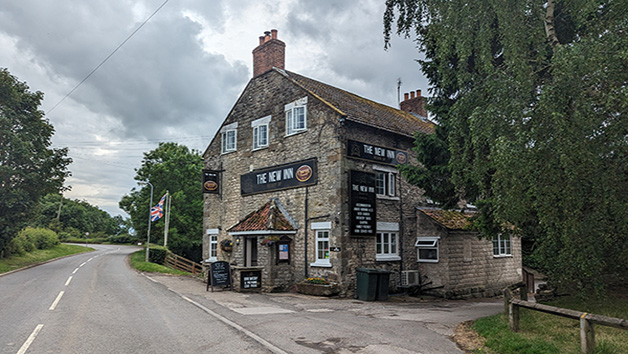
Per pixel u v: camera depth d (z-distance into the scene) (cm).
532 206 782
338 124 1678
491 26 1025
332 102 1798
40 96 2825
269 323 945
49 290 1464
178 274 2402
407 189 1931
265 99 2083
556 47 811
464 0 959
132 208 4928
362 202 1691
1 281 1777
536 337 734
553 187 725
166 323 928
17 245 3127
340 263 1594
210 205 2398
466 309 1316
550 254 855
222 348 714
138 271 2425
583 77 734
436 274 1841
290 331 858
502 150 757
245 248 1870
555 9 1021
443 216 1922
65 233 7856
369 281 1528
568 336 748
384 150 1842
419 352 699
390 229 1816
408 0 1252
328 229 1658
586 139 700
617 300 1130
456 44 970
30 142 2614
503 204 805
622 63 707
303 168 1797
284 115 1953
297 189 1822
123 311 1076
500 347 702
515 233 1104
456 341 786
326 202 1681
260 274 1656
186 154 4684
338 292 1575
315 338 797
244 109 2222
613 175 708
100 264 2905
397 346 739
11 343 732
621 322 572
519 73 828
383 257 1777
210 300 1327
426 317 1089
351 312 1171
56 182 2841
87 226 9388
